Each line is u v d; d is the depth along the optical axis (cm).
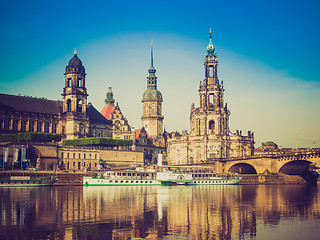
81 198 11681
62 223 8012
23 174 16212
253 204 10875
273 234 7362
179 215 9050
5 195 12238
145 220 8431
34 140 19138
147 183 17562
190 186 17650
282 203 11131
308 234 7356
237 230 7638
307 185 18875
